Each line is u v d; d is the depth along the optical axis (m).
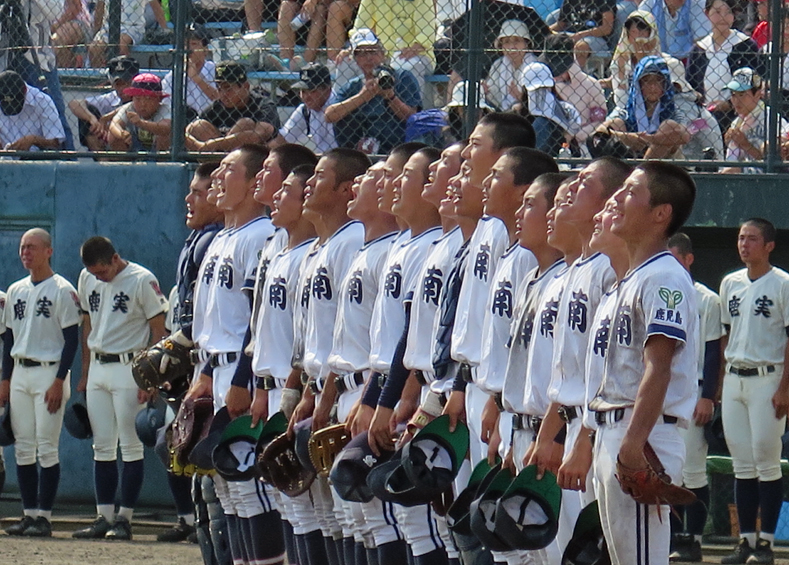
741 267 25.73
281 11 26.09
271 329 16.91
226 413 17.03
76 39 27.97
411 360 14.49
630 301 11.23
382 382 14.87
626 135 23.58
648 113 23.58
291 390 16.55
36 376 24.42
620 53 23.86
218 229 19.25
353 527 15.27
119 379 23.91
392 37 24.83
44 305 24.53
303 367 16.31
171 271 25.69
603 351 11.52
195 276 19.20
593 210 12.15
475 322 13.69
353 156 16.42
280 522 17.20
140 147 26.86
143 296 24.02
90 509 26.61
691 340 11.09
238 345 17.70
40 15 27.86
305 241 17.00
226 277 17.77
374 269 15.55
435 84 24.98
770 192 23.27
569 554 11.72
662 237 11.34
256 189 17.48
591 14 24.80
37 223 26.52
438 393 14.10
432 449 13.52
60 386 24.25
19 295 24.77
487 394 13.79
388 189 15.27
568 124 23.83
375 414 14.46
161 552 22.11
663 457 11.05
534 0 27.20
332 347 15.82
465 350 13.69
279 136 25.33
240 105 25.41
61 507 26.77
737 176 23.34
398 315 14.96
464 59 24.06
